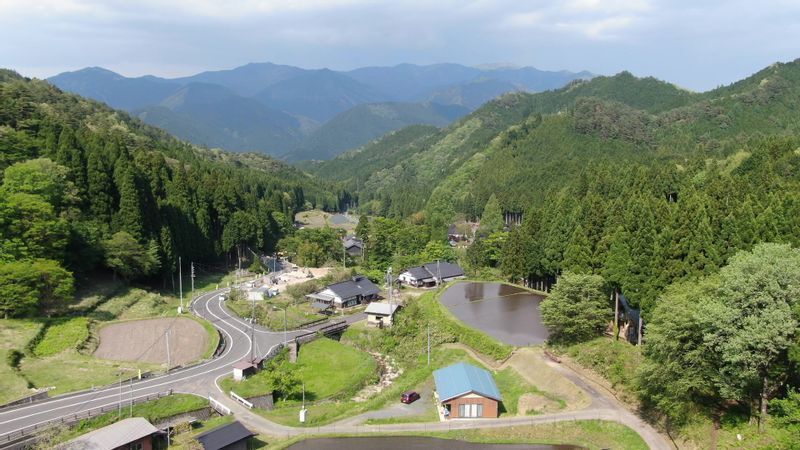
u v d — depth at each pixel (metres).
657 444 42.62
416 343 75.12
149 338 74.00
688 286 46.28
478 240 123.12
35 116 125.94
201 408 52.91
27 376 56.47
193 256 117.00
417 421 51.06
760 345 34.81
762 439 37.22
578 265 71.12
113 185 99.88
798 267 37.25
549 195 138.25
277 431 49.69
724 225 56.53
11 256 72.62
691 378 40.81
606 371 54.78
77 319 73.19
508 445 45.94
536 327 74.06
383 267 127.81
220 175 155.00
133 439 43.19
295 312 91.88
